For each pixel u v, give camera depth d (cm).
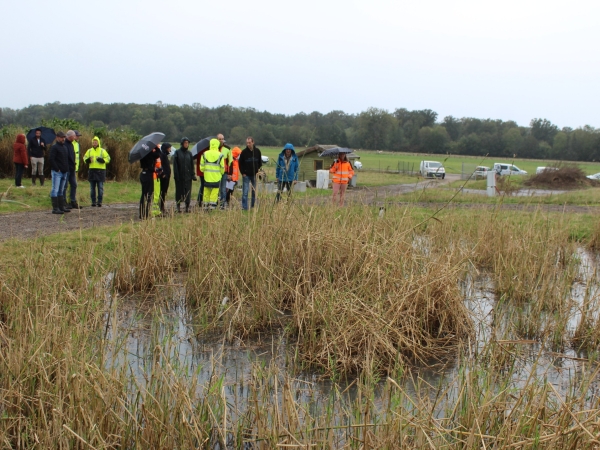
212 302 707
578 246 1133
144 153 1250
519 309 675
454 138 8188
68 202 1623
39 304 582
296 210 881
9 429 400
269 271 744
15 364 445
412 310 619
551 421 384
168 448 382
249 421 421
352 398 493
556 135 7700
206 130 5612
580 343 636
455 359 584
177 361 514
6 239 977
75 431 380
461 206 1678
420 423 375
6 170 2183
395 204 975
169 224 950
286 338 638
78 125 2594
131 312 704
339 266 757
